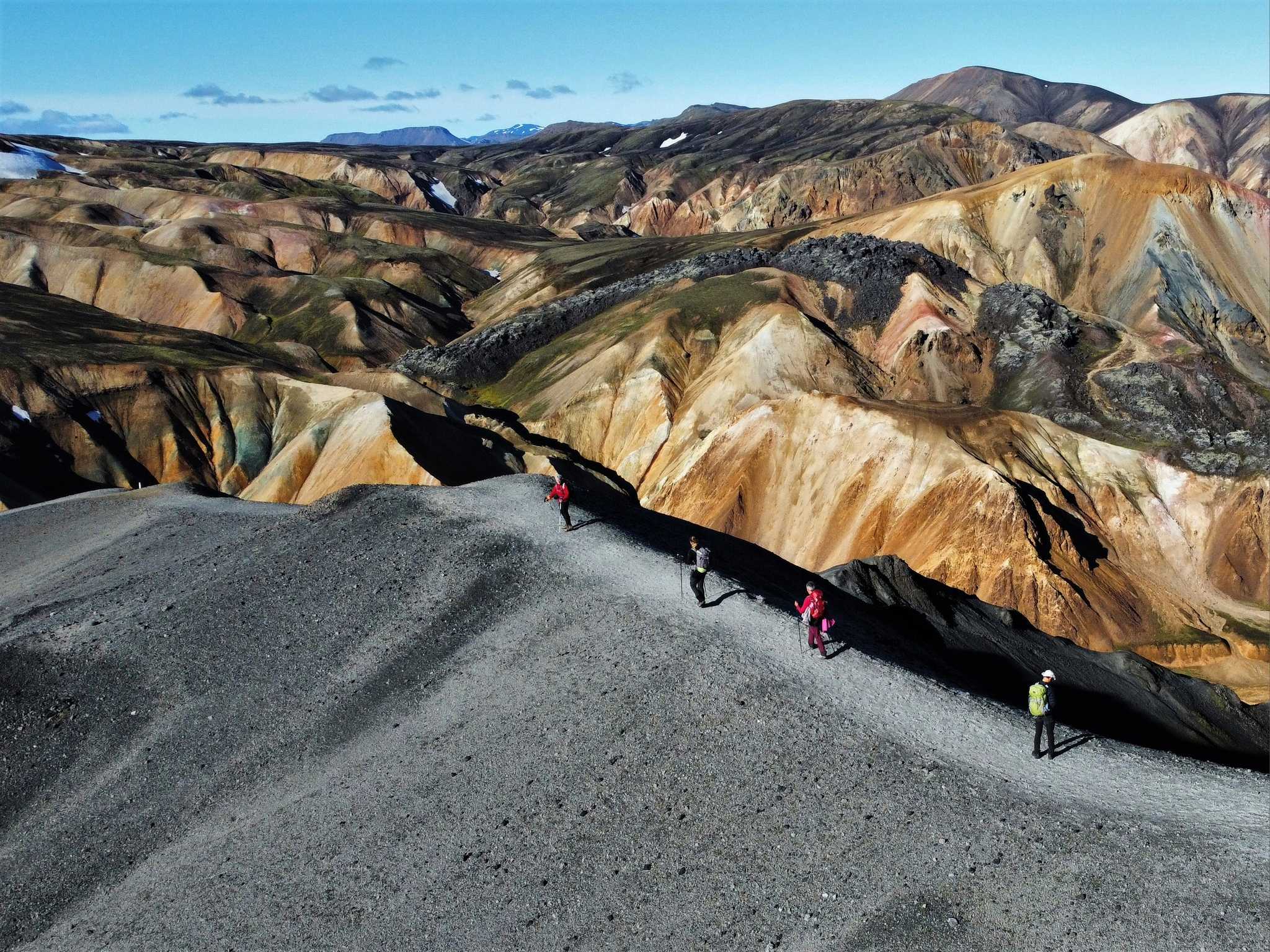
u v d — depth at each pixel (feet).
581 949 51.26
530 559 85.40
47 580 103.55
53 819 69.00
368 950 53.83
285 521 102.58
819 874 51.78
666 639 71.15
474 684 72.43
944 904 48.55
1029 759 57.62
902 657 81.66
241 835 63.98
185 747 72.33
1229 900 45.65
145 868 63.62
